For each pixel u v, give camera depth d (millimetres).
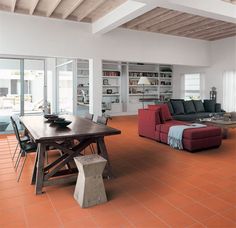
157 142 5547
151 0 4434
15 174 3492
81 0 5262
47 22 6516
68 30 6809
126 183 3164
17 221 2262
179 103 7719
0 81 6512
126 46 7812
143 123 6066
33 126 3510
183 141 4719
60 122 3510
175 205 2557
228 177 3350
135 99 11672
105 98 11055
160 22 7219
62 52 6773
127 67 11141
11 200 2689
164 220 2264
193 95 11219
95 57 7285
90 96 7504
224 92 9656
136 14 5355
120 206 2545
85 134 2932
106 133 3059
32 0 5598
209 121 5812
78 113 9000
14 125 3361
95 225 2189
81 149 3242
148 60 8312
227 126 5469
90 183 2543
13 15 6094
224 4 5262
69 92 7586
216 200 2664
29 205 2576
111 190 2947
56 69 8578
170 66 12383
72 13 6559
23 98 6809
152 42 8359
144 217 2320
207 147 4785
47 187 3043
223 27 7887
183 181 3219
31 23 6316
